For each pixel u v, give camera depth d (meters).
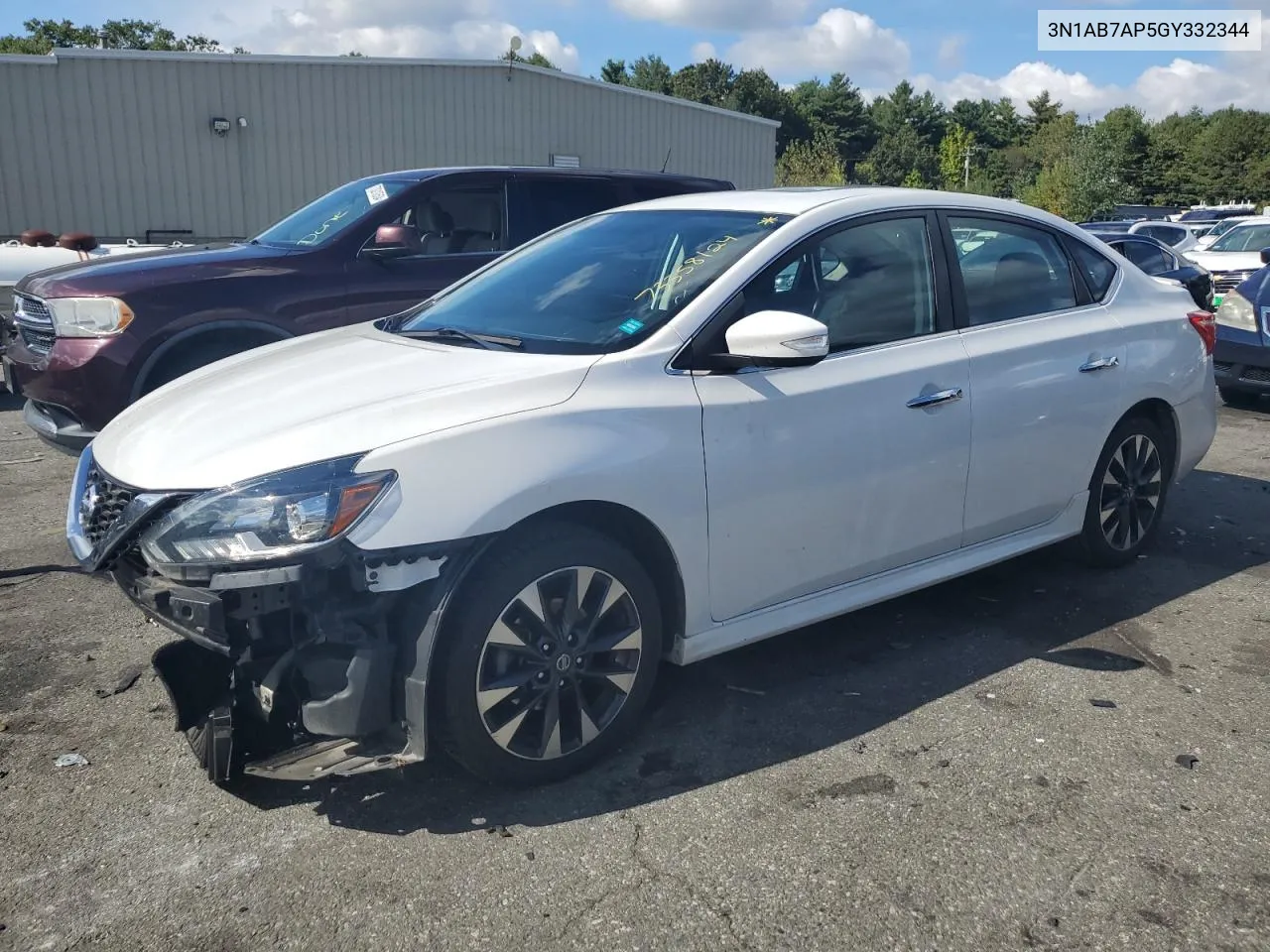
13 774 3.26
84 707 3.69
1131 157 89.06
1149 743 3.43
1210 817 3.00
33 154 20.16
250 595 2.71
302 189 22.14
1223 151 89.81
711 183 8.23
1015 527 4.39
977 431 4.06
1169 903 2.63
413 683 2.90
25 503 6.16
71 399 5.57
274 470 2.80
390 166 22.67
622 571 3.20
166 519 2.87
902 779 3.21
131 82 20.58
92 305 5.55
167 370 5.79
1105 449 4.74
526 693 3.08
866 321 3.85
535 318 3.72
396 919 2.59
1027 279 4.49
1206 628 4.39
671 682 3.88
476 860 2.82
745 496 3.41
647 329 3.41
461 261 6.79
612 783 3.20
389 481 2.80
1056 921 2.57
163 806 3.09
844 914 2.59
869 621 4.47
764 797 3.11
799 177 54.94
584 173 7.58
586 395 3.15
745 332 3.27
